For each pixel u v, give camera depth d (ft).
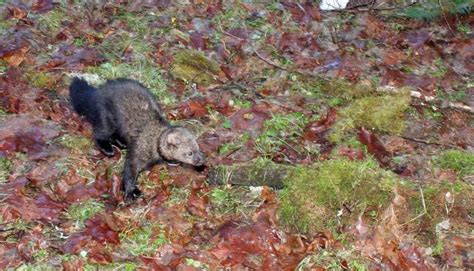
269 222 24.57
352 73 34.53
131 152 26.23
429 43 37.96
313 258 23.18
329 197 24.58
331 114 30.32
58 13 35.68
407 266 23.11
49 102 29.53
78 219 24.13
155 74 32.27
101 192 25.57
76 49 33.40
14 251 22.49
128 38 34.81
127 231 23.82
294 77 33.53
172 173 26.84
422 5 41.52
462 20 40.68
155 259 22.88
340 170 25.17
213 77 32.73
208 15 38.01
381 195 24.71
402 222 24.49
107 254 22.68
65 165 26.27
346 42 37.58
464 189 25.25
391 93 32.58
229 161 27.35
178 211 25.00
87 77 31.48
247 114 29.94
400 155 28.68
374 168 26.09
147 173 26.84
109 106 27.43
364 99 31.40
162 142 26.23
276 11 39.04
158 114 27.17
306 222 24.34
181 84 32.09
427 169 27.71
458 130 30.94
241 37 36.60
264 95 31.99
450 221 24.75
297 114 30.58
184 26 36.76
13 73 30.86
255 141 28.60
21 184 24.94
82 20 35.78
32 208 24.09
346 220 24.44
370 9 40.75
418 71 35.76
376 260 23.29
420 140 29.73
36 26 34.53
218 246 23.40
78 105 28.68
